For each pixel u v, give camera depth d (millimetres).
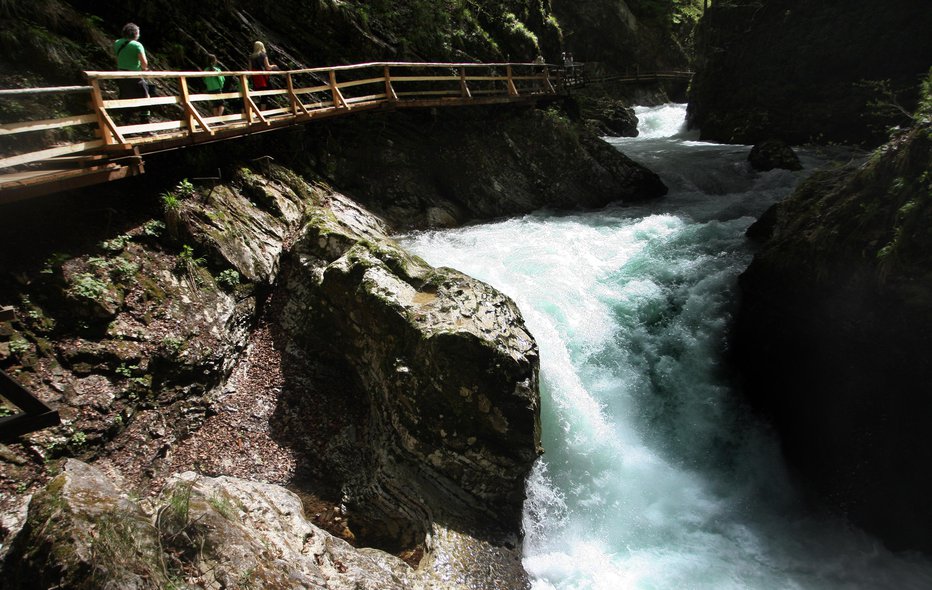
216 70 10328
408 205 14039
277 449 7410
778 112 20328
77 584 3803
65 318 6680
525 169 16188
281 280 9539
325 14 14266
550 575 6793
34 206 7336
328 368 8602
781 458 8594
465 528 6707
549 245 12086
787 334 8648
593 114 26812
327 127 12867
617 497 8031
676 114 30438
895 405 7312
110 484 4965
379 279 7879
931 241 6961
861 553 7262
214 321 8016
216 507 4969
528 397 7008
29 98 8445
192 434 7230
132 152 7848
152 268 7867
